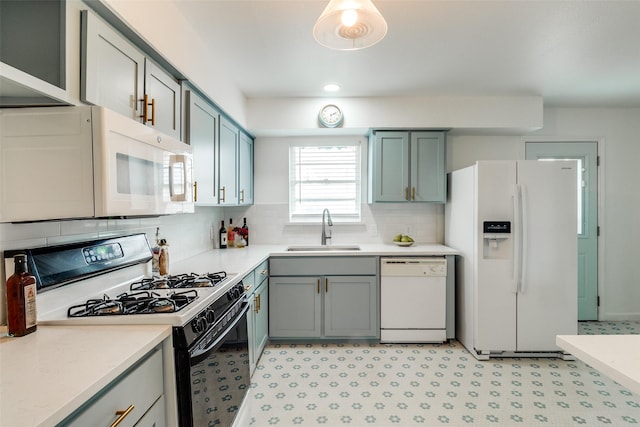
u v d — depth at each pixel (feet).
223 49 7.27
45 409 2.16
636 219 11.69
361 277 9.63
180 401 3.81
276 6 5.76
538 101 10.37
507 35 6.83
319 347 9.51
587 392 7.07
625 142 11.69
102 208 3.42
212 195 7.54
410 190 10.64
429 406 6.56
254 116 10.47
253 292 7.82
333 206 11.88
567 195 8.60
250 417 6.20
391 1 5.68
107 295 4.96
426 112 10.37
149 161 4.32
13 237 3.78
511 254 8.61
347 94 10.16
